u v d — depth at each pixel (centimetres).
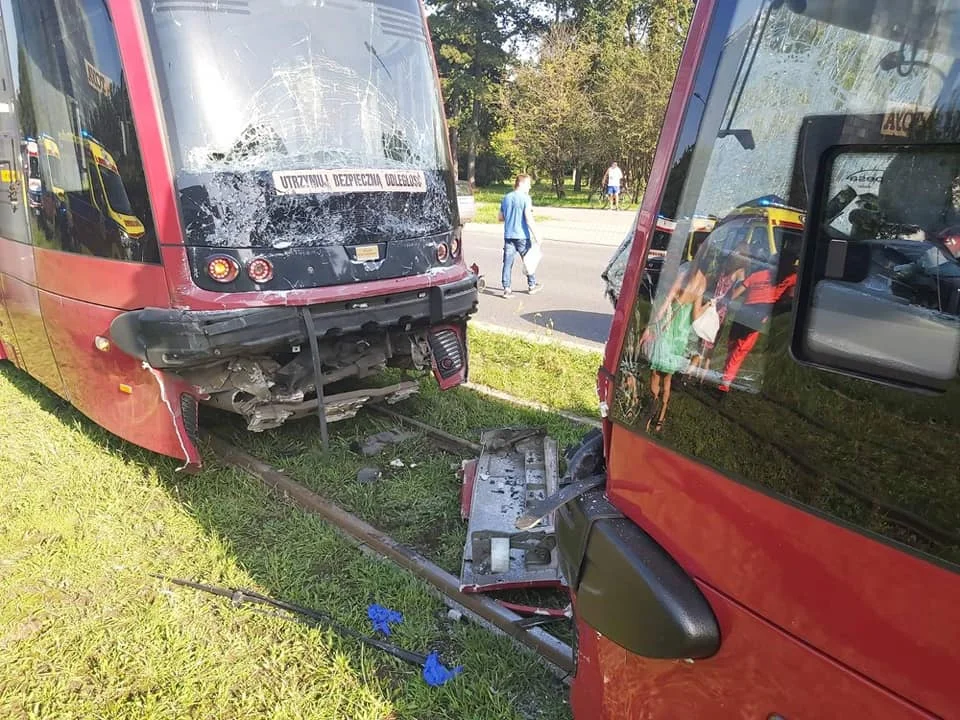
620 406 186
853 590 132
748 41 154
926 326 125
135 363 448
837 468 134
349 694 292
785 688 147
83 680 302
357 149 470
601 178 3259
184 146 411
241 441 517
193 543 395
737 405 152
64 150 454
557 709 287
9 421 549
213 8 424
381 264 472
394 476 474
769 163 150
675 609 162
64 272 473
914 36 127
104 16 409
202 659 310
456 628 331
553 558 354
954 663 119
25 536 398
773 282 148
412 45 513
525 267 1152
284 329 426
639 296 180
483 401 595
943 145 125
